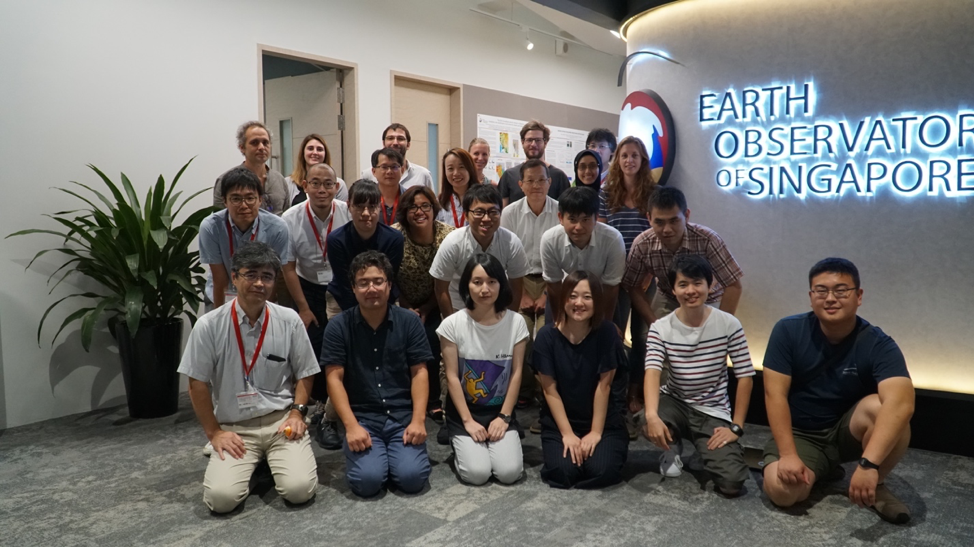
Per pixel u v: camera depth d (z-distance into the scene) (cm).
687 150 355
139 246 343
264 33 432
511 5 588
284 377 260
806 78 318
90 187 358
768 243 334
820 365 243
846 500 243
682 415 268
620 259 308
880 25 300
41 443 316
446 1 555
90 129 359
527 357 354
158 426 341
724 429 257
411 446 260
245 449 245
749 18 331
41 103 342
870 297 312
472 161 383
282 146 530
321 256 344
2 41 328
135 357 349
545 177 339
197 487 262
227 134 417
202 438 322
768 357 250
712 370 266
